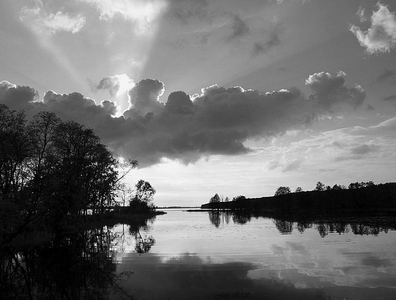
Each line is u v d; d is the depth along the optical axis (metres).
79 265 21.41
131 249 27.95
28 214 29.88
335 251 23.64
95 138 47.81
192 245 29.48
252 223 62.47
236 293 13.66
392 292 13.36
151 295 13.84
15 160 32.19
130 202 112.88
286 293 13.49
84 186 48.12
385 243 27.23
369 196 120.25
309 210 126.19
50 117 36.62
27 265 21.92
